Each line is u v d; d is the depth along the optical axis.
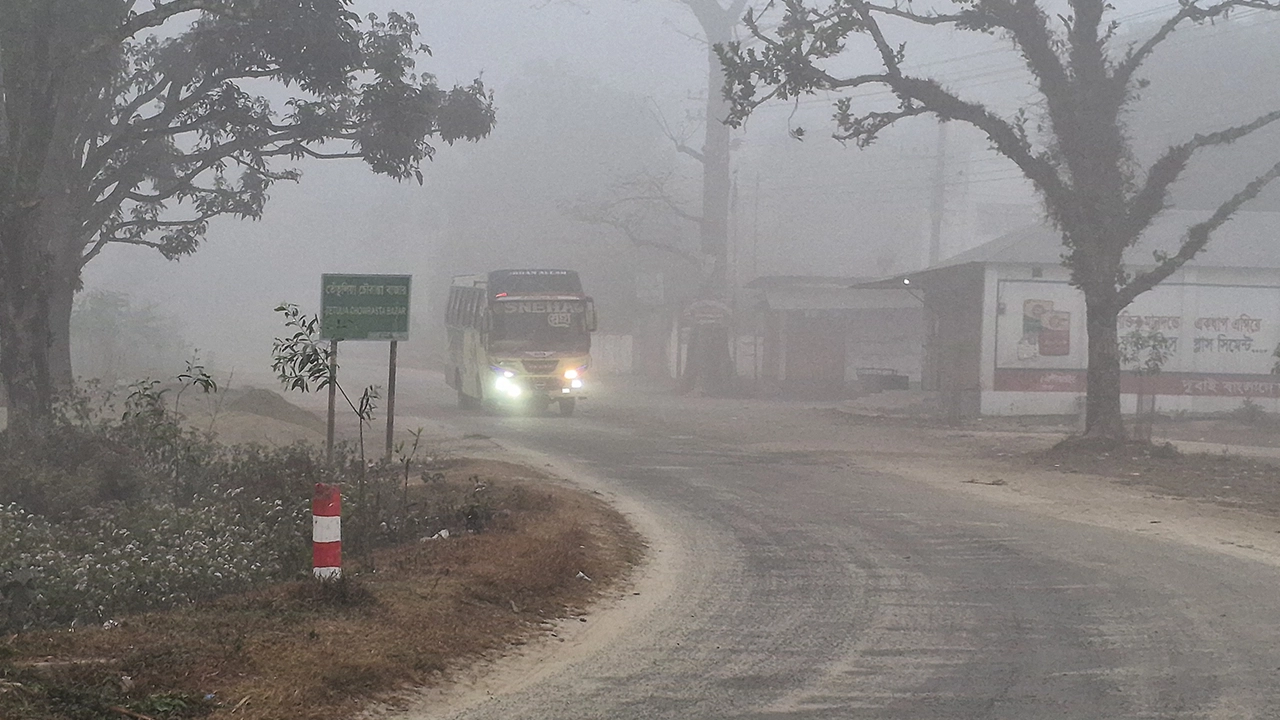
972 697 6.79
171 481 13.24
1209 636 8.37
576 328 32.75
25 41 16.52
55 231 22.91
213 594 8.20
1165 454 21.08
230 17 18.39
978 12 22.78
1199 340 34.66
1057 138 23.19
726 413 35.12
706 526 13.76
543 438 25.22
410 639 7.31
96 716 5.36
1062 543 12.63
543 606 8.98
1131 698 6.78
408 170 26.47
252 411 24.98
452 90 27.83
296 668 6.42
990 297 33.66
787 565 11.33
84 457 13.76
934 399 35.72
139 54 27.06
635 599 9.65
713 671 7.37
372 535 10.95
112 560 8.80
